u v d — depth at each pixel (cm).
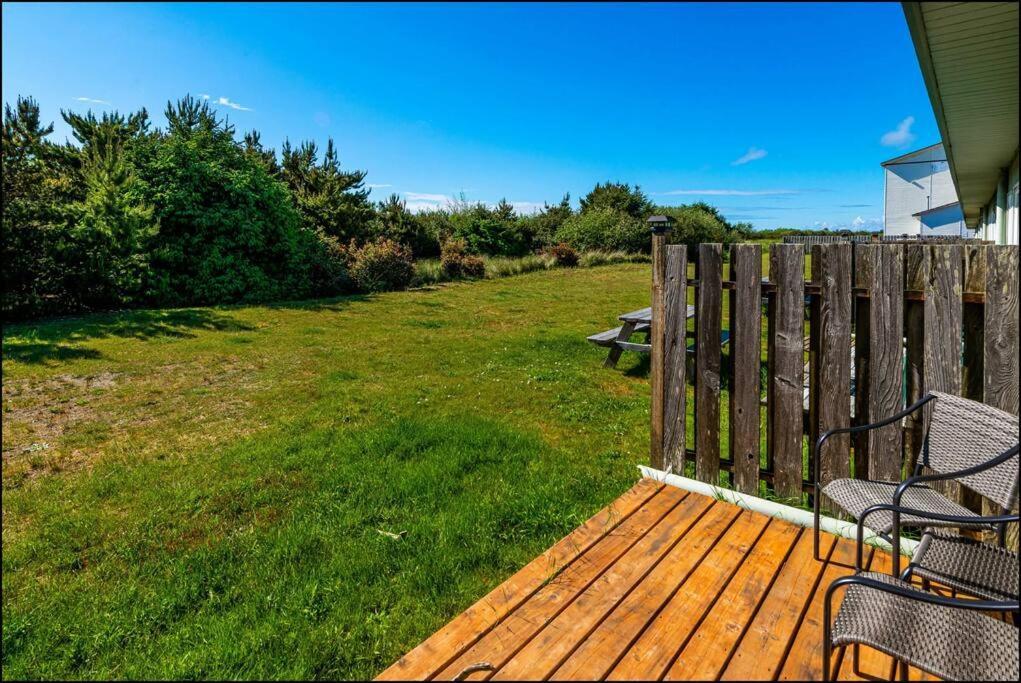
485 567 277
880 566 244
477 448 439
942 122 488
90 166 1149
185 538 314
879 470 275
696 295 321
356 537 309
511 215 2548
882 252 267
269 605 250
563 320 1115
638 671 186
